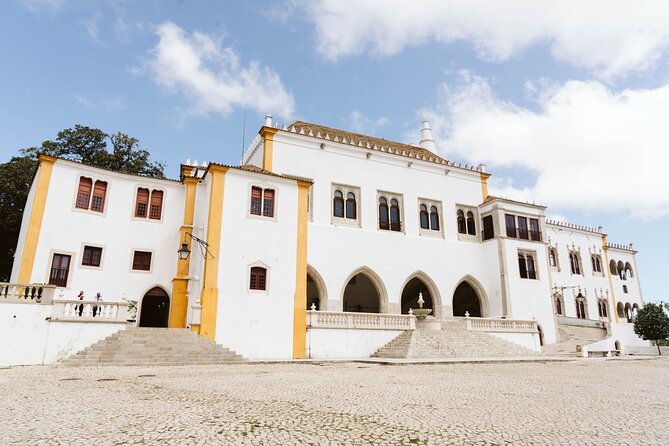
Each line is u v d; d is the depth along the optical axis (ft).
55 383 35.81
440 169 116.57
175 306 75.92
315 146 100.68
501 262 110.63
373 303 118.62
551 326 112.68
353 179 103.55
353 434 19.49
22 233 75.41
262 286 74.90
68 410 24.02
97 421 21.34
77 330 56.49
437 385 37.35
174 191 83.10
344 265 96.68
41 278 68.80
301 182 82.84
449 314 106.83
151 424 20.77
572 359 79.77
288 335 74.13
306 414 23.68
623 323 142.92
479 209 119.75
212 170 75.61
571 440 18.75
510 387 36.70
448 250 111.34
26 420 21.49
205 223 77.25
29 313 53.93
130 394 29.99
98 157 106.83
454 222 115.24
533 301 111.65
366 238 100.94
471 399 29.63
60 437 18.38
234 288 72.13
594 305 147.23
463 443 18.13
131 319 67.51
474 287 113.80
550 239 143.74
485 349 85.71
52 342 54.70
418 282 127.13
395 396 30.53
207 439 18.29
